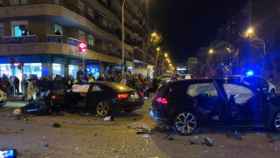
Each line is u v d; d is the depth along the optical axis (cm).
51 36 3039
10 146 847
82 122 1291
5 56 3088
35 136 988
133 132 1062
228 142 896
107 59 4888
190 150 806
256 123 1026
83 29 3922
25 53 3012
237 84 1048
